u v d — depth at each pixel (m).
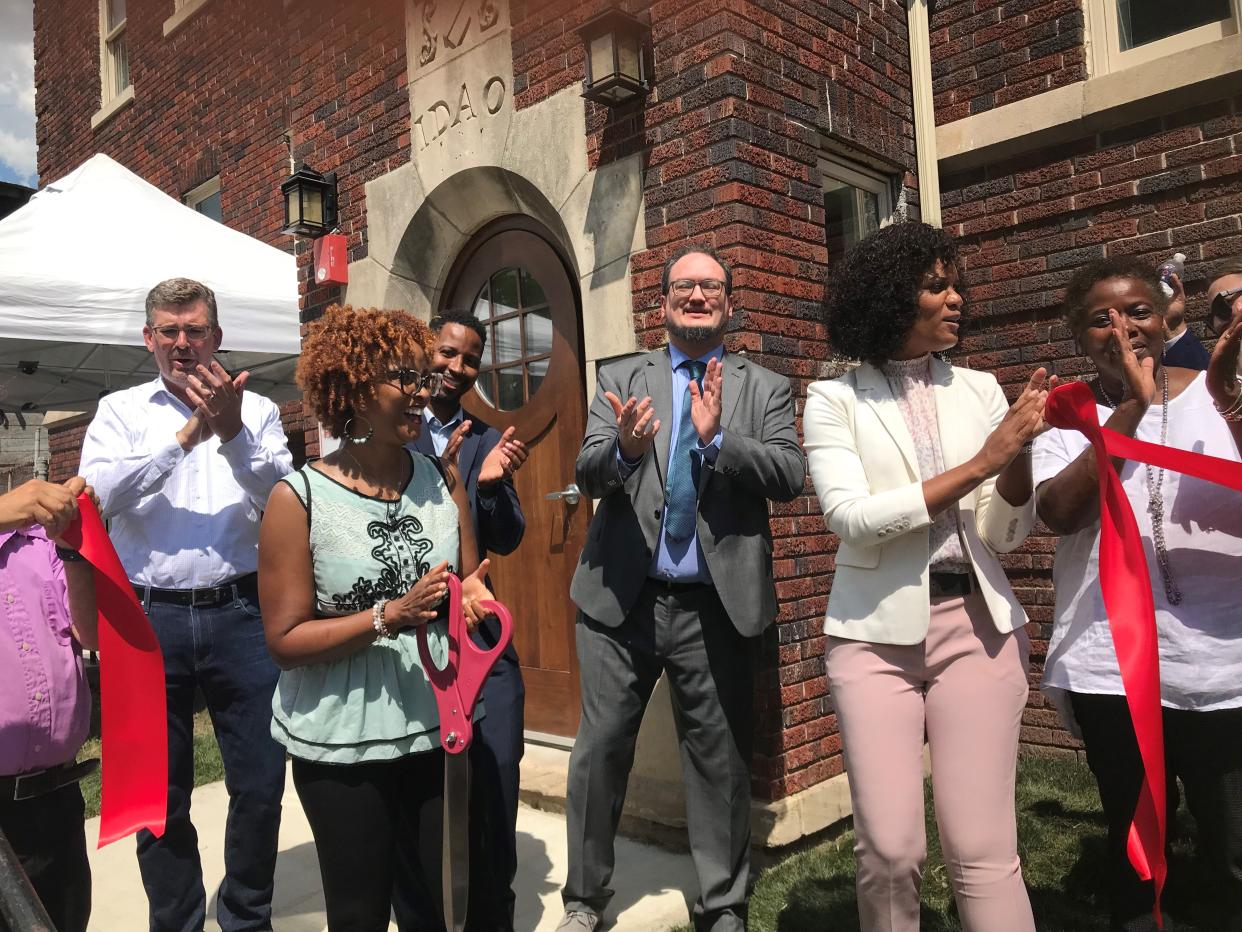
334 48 4.95
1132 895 2.01
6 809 1.80
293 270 5.38
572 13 3.73
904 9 4.21
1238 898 1.93
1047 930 2.44
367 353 1.78
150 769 1.91
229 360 5.71
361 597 1.78
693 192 3.33
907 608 1.87
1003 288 3.98
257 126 5.88
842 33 3.81
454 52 4.23
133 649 1.90
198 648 2.51
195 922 2.52
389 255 4.57
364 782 1.77
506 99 4.00
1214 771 1.91
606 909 2.80
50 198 4.96
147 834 2.49
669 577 2.55
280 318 5.16
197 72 6.53
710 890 2.48
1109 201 3.69
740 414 2.60
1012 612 1.90
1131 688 1.69
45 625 1.85
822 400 2.08
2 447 9.31
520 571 4.22
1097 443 1.77
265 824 2.55
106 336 4.63
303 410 6.05
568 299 4.07
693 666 2.54
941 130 4.11
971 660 1.89
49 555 1.91
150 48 7.14
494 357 4.47
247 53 5.89
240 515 2.56
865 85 3.91
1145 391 1.82
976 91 4.04
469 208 4.33
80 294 4.55
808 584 3.36
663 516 2.56
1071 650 2.11
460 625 1.74
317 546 1.77
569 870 2.63
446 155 4.26
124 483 2.38
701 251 2.69
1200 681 1.90
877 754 1.87
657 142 3.44
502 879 2.39
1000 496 1.90
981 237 4.05
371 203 4.68
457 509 2.00
